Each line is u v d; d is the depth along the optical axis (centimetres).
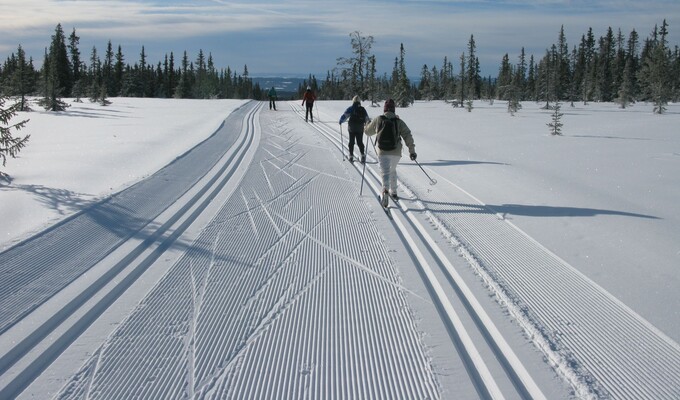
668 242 613
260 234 679
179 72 8394
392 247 626
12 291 482
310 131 1958
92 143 1467
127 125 2044
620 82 6116
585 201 822
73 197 827
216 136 1683
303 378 358
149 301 477
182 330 424
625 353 383
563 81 6344
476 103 5428
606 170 1094
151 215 748
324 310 461
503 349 395
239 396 338
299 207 817
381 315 451
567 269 542
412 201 848
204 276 538
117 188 889
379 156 824
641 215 732
